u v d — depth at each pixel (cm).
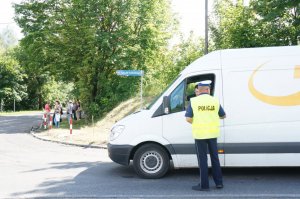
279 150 766
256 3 2134
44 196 670
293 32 2188
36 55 3175
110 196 664
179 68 3266
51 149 1404
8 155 1223
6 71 6438
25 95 6738
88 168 949
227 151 775
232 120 775
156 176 802
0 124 3058
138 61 2895
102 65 2875
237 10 2592
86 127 2198
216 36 2923
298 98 770
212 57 807
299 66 777
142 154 804
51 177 838
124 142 804
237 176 813
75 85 3130
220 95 782
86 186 745
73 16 2827
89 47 2775
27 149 1402
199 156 695
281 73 777
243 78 783
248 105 775
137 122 806
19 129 2531
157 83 3003
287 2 1705
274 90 774
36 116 4397
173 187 726
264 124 770
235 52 803
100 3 2764
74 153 1275
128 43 2856
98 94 2848
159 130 795
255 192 678
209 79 793
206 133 688
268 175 820
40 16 3319
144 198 650
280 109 770
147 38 2870
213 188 711
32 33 3152
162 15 3128
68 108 2719
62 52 2916
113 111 2462
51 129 2214
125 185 749
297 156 766
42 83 7006
